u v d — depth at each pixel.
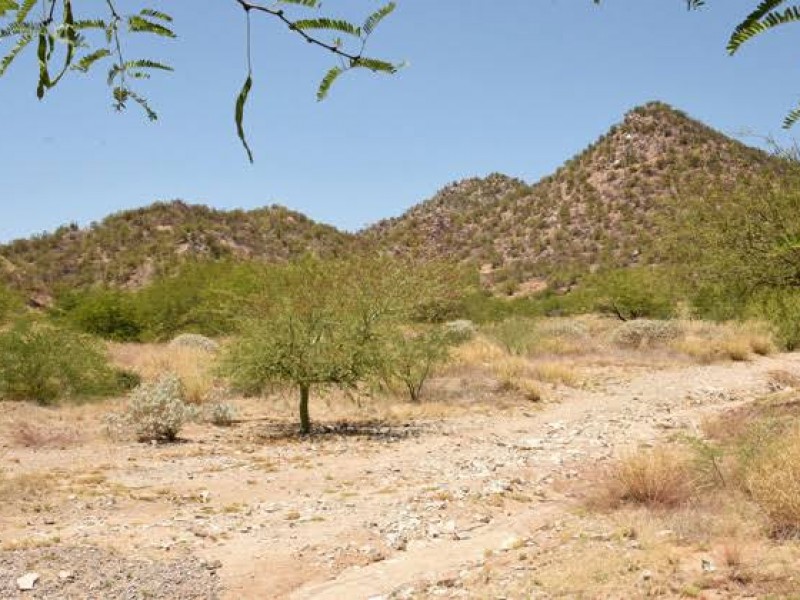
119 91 1.37
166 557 6.61
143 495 9.05
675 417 14.62
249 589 5.98
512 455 11.40
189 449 12.10
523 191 130.25
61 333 17.16
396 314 14.16
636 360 24.23
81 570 6.18
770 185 12.09
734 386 19.09
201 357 21.77
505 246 114.62
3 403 15.37
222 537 7.28
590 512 7.53
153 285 34.81
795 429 8.12
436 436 13.25
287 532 7.47
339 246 90.56
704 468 8.06
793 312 13.32
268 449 12.17
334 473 10.38
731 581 5.25
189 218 84.06
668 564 5.66
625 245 93.12
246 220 89.06
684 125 118.69
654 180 109.56
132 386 18.53
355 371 13.48
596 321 37.69
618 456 10.86
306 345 13.30
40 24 1.29
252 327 13.62
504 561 6.21
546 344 26.17
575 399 17.58
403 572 6.25
